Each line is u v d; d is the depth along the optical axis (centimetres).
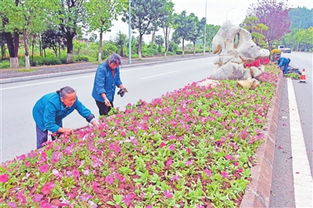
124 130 452
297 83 1480
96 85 556
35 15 1708
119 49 3478
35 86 1227
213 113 580
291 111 863
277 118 716
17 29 1827
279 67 1786
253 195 308
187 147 405
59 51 2719
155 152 385
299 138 615
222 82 1002
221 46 1123
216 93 791
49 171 315
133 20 3188
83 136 418
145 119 514
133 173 330
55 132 407
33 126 678
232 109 642
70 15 2308
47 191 269
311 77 1786
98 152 372
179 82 1429
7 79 1348
